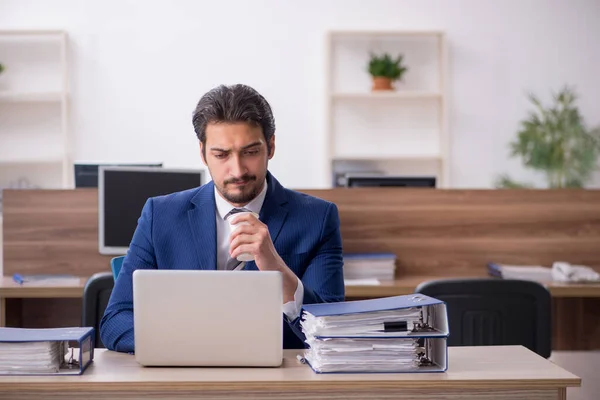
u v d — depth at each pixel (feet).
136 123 20.52
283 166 20.86
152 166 12.85
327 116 20.44
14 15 20.31
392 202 12.19
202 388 4.90
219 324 5.23
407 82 21.11
